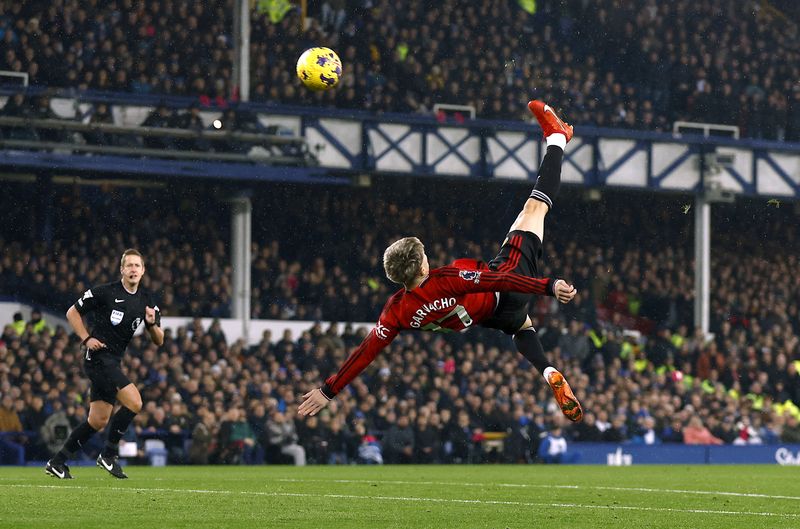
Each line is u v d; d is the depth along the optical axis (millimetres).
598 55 40875
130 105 31984
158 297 32844
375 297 36250
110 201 34812
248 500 12141
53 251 33688
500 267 10648
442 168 35469
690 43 41969
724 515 10930
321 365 30859
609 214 40875
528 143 36531
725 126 39219
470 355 33094
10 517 9938
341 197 37656
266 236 36844
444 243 38875
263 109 33562
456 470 22953
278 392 29703
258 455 27422
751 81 42375
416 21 38156
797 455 33344
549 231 40250
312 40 36156
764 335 39625
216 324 31000
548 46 39812
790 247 43281
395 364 31422
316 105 35312
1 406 25672
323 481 16766
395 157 34906
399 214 38312
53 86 31938
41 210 33844
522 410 30609
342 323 35062
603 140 37188
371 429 29156
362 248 37406
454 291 9844
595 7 40875
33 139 30969
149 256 34031
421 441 28969
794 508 12031
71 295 32125
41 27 32562
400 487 15297
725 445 32281
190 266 34031
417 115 35094
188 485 15000
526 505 11977
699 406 34469
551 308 37719
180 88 33438
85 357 15320
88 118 31609
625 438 31891
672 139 37906
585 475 20859
